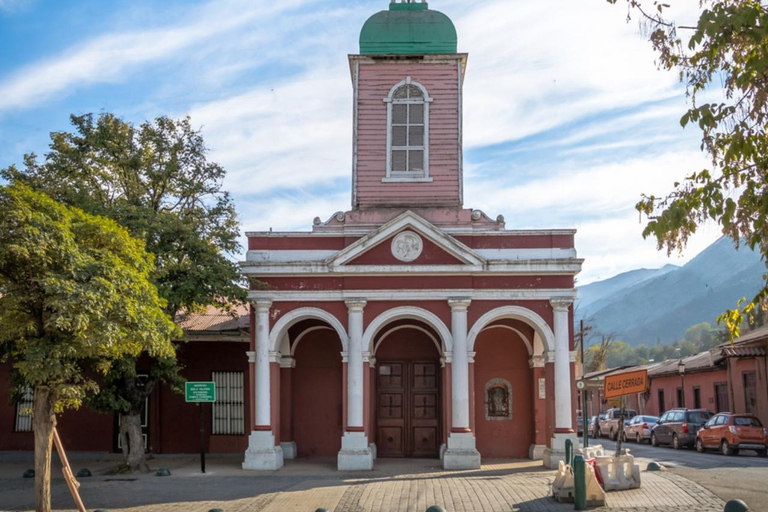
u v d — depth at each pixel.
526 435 23.83
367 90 24.02
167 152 22.61
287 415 23.56
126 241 14.50
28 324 13.41
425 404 24.00
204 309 21.91
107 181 22.55
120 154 22.06
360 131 23.83
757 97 9.20
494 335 24.30
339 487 17.73
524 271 21.48
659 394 48.62
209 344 25.42
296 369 24.36
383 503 15.56
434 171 23.55
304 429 24.14
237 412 25.19
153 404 25.22
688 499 15.14
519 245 22.12
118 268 13.50
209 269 20.34
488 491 16.67
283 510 15.09
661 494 15.71
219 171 23.06
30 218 12.57
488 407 24.03
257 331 21.80
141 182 22.61
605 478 16.23
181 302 20.48
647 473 19.08
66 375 13.25
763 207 8.77
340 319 21.83
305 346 24.45
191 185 22.36
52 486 18.70
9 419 26.25
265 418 21.47
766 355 32.41
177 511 15.11
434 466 21.48
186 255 21.08
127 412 21.00
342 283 21.80
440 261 21.61
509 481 18.17
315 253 22.41
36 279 12.61
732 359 35.84
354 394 21.22
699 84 9.77
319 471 20.73
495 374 24.14
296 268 21.73
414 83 23.97
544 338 21.55
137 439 21.08
